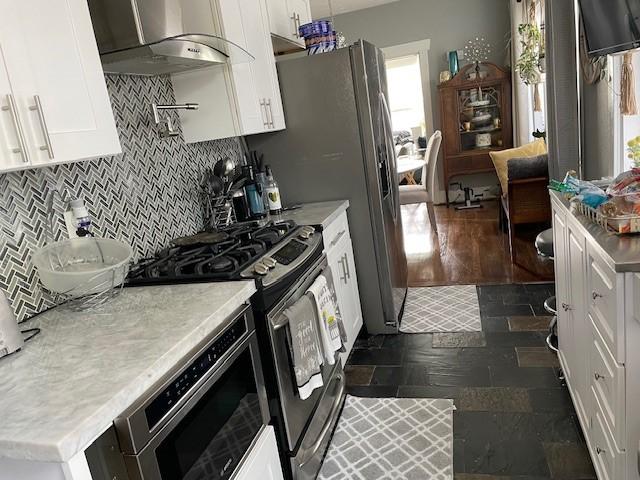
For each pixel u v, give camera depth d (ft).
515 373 7.89
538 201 12.66
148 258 6.61
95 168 5.92
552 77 10.15
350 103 9.06
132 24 5.40
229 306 4.52
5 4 3.67
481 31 20.70
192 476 3.72
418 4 21.01
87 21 4.49
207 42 6.16
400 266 11.08
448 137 20.84
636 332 3.98
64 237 5.37
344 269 8.84
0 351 3.84
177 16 6.03
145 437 3.21
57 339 4.16
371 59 9.41
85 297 4.89
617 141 8.14
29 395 3.18
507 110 20.16
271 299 5.41
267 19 8.67
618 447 4.28
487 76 20.02
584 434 5.91
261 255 6.01
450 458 6.19
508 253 14.10
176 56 5.82
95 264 5.15
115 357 3.59
